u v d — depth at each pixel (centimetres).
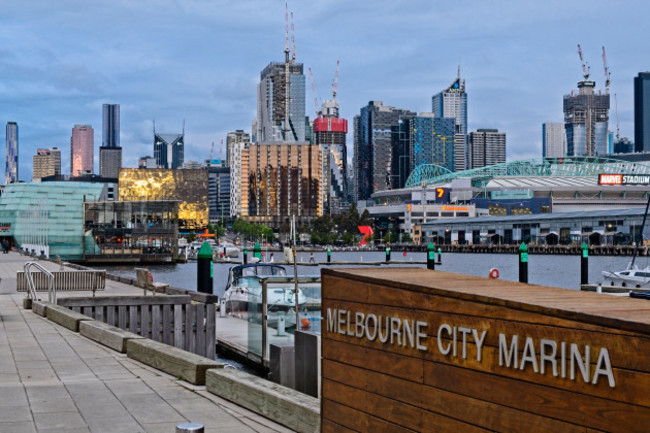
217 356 2773
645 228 19088
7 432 931
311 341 1278
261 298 2256
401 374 613
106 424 983
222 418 1027
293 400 967
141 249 12888
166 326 2577
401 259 16850
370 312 652
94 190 13262
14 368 1425
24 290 3222
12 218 13362
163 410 1070
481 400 534
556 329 478
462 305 552
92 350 1670
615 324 439
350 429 678
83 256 12669
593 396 453
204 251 3828
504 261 16962
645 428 423
